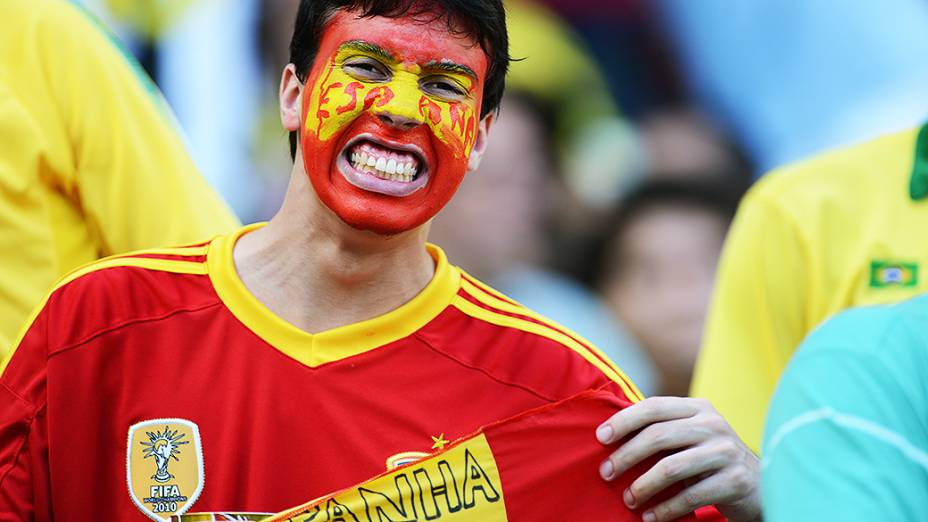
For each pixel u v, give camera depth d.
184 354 11.52
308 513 11.12
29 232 13.77
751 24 23.06
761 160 23.11
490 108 12.41
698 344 22.72
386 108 11.53
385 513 11.23
